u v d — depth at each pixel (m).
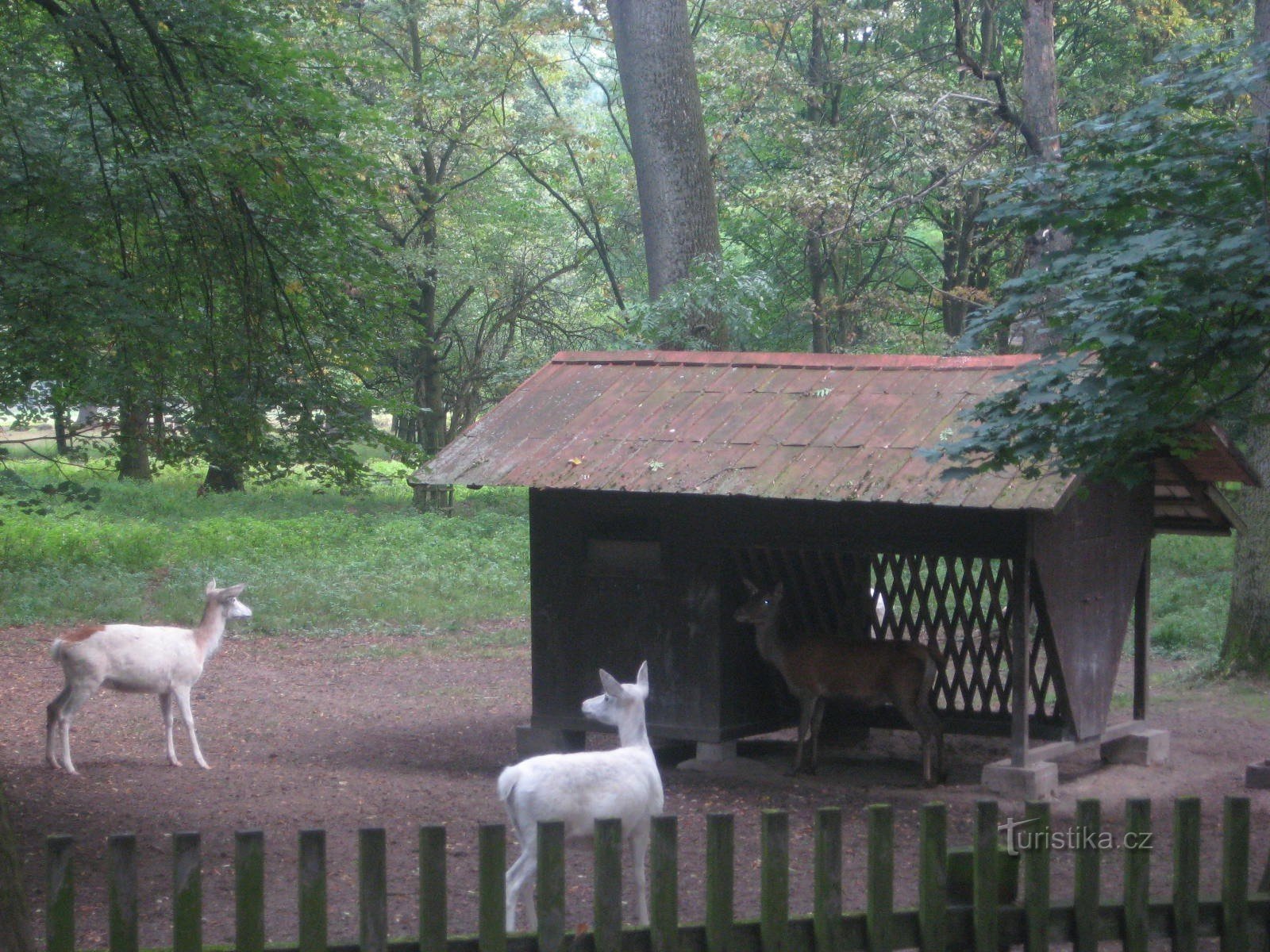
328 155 10.40
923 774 10.31
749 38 33.38
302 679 15.41
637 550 10.89
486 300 36.44
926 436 9.59
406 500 33.62
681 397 10.99
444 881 4.14
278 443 10.45
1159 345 5.72
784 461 9.68
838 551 10.20
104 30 10.12
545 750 11.12
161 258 10.39
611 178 33.84
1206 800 9.79
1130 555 10.98
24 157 9.80
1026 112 20.22
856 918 4.46
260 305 10.41
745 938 4.36
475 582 21.88
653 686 10.89
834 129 27.94
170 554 22.62
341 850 8.03
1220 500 11.14
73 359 9.33
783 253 33.78
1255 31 13.20
